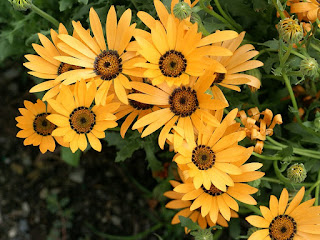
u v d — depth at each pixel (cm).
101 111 39
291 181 40
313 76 40
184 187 39
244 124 41
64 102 38
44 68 40
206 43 37
